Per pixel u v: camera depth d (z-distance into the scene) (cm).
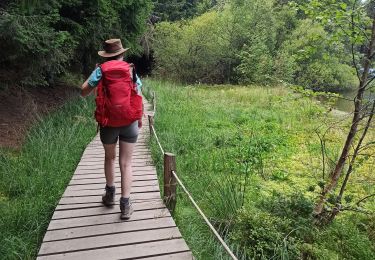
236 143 893
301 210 469
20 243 347
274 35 2852
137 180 524
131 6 1342
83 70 1405
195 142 855
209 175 617
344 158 473
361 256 424
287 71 2323
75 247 338
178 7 3628
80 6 1007
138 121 376
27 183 504
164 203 438
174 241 354
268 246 385
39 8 719
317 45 503
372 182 618
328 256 401
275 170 719
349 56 484
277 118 1226
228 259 363
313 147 893
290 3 475
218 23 2844
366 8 446
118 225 381
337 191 628
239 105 1530
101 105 352
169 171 427
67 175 551
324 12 439
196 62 2870
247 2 2878
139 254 331
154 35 3070
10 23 651
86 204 431
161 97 1538
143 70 3466
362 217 529
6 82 881
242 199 493
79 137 749
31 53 768
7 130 720
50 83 1200
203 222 446
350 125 511
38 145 628
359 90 453
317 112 555
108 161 393
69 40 923
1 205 436
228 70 2867
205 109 1339
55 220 389
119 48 372
